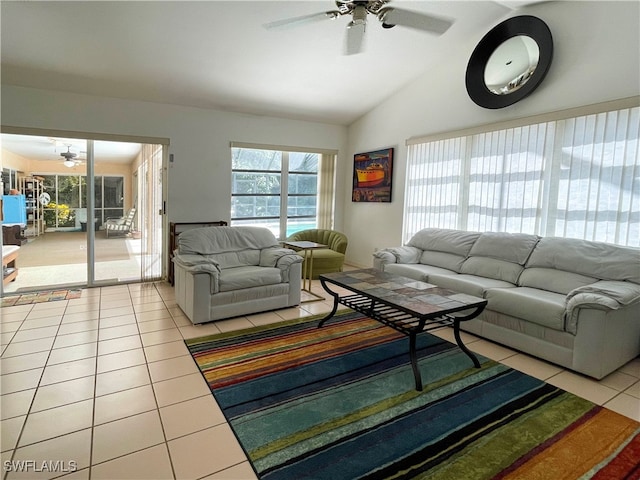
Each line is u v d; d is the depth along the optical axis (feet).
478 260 12.23
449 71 14.46
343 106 17.76
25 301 12.94
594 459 5.71
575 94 10.78
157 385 7.62
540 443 6.05
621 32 9.77
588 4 10.41
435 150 15.30
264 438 6.07
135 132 14.83
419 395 7.46
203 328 10.84
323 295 14.80
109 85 13.53
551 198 11.48
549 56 11.16
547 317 8.71
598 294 8.17
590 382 8.09
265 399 7.21
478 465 5.53
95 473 5.24
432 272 12.30
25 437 5.94
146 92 14.33
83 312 11.94
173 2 9.91
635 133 9.64
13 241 18.44
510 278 11.14
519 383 7.99
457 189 14.44
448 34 13.05
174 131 15.62
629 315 8.63
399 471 5.39
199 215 16.48
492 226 13.21
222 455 5.66
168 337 10.10
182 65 12.98
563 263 10.16
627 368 8.78
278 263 12.79
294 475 5.29
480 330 10.44
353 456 5.69
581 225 10.81
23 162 17.29
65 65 12.10
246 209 18.69
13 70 12.00
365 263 19.52
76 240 18.01
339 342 10.09
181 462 5.49
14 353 8.91
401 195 17.11
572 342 8.38
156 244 16.22
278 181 19.48
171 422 6.43
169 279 15.76
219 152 16.74
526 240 11.41
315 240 18.57
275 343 9.91
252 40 11.94
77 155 16.57
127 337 10.03
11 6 9.45
